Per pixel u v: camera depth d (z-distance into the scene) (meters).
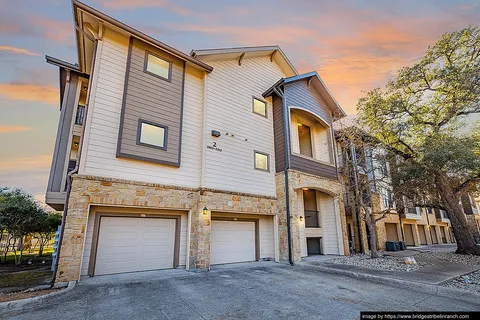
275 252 9.62
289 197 9.71
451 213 11.44
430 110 11.19
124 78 7.31
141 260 6.95
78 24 6.97
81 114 9.07
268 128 10.97
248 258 9.40
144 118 7.28
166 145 7.57
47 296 4.55
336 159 12.55
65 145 8.51
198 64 8.87
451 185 11.28
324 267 7.95
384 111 11.44
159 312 3.91
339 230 11.35
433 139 10.05
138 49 7.65
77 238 5.68
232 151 9.31
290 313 3.93
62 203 7.96
